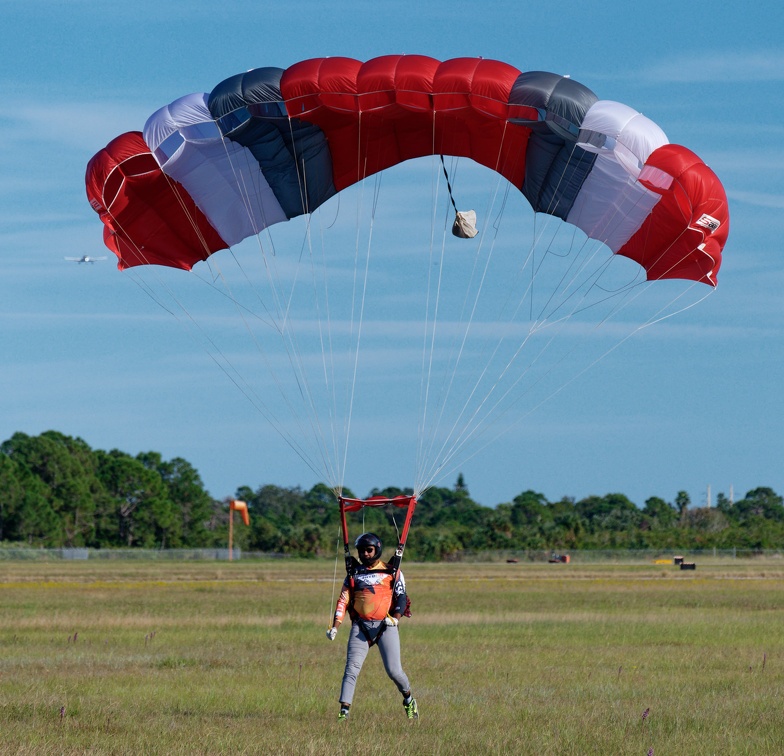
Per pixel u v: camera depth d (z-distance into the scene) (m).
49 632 80.81
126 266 54.84
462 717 40.97
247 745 34.31
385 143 55.06
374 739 35.66
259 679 52.38
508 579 197.50
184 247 56.03
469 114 50.72
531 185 55.75
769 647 72.44
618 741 36.12
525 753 34.12
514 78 48.88
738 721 40.88
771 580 198.75
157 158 51.12
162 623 89.75
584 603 125.00
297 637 78.19
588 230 55.41
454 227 50.34
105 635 78.25
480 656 64.69
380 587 39.69
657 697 47.38
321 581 186.38
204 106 50.47
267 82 49.47
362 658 39.72
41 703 43.22
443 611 109.75
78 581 180.88
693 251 51.34
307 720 40.41
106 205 52.00
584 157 52.12
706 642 75.75
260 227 57.38
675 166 48.47
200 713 41.97
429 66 48.94
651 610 112.62
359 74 48.88
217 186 54.53
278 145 53.88
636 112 49.56
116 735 36.75
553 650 69.06
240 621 92.19
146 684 50.03
